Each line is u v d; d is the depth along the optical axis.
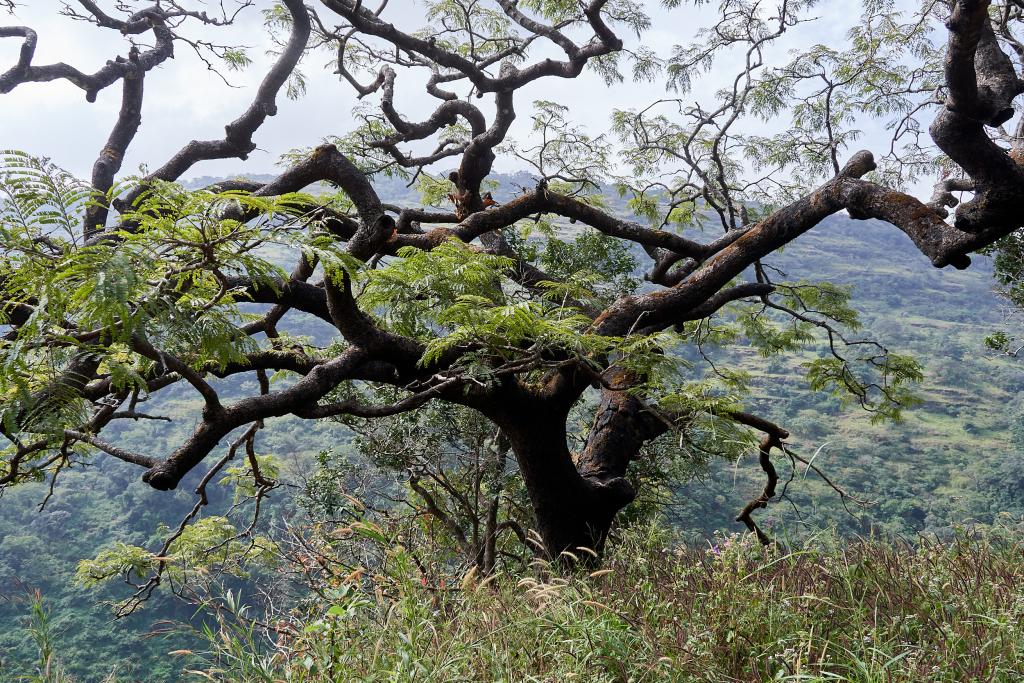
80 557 50.91
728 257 7.28
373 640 3.25
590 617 3.25
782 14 10.43
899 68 10.93
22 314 4.22
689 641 2.96
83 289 3.09
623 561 4.46
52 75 8.20
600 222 8.02
